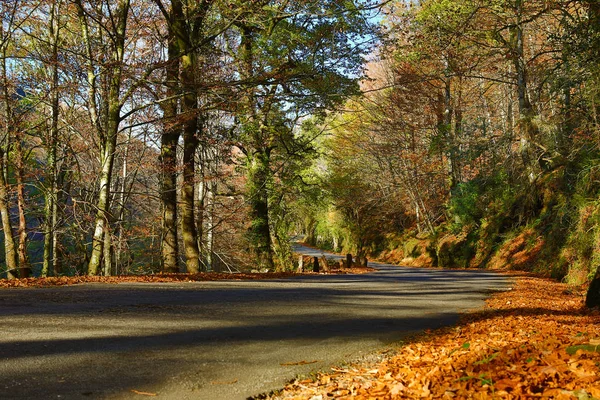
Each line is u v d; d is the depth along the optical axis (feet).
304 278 64.34
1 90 61.82
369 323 26.96
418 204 172.04
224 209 90.53
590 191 62.03
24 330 20.54
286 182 95.91
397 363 17.38
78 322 22.82
